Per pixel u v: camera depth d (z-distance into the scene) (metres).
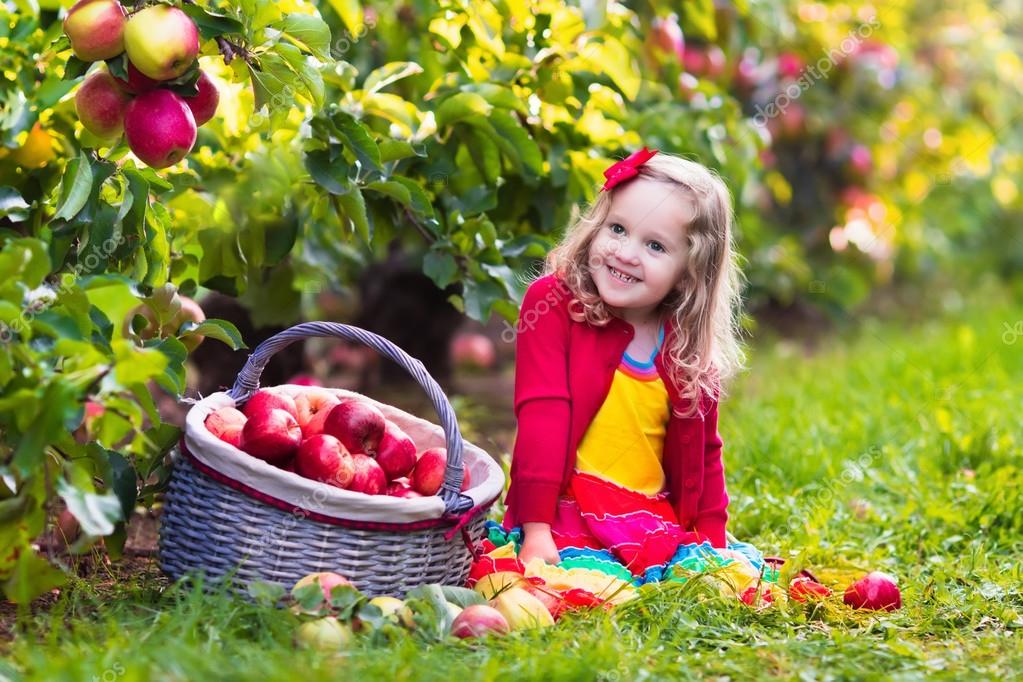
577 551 2.49
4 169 2.33
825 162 5.63
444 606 2.11
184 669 1.77
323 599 2.05
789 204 5.70
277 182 2.85
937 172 6.31
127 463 2.25
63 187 2.16
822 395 4.52
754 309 6.54
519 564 2.39
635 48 3.80
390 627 2.01
